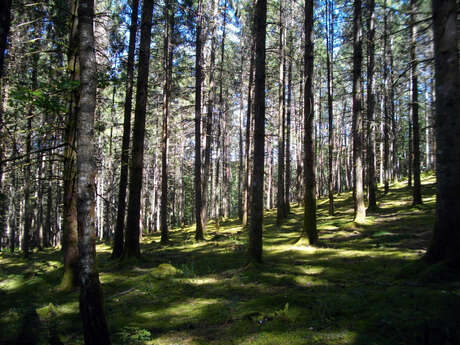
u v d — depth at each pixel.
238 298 7.11
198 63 19.19
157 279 9.12
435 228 7.18
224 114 34.56
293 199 56.69
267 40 26.75
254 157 10.19
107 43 13.74
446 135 7.07
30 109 9.59
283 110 21.59
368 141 20.12
